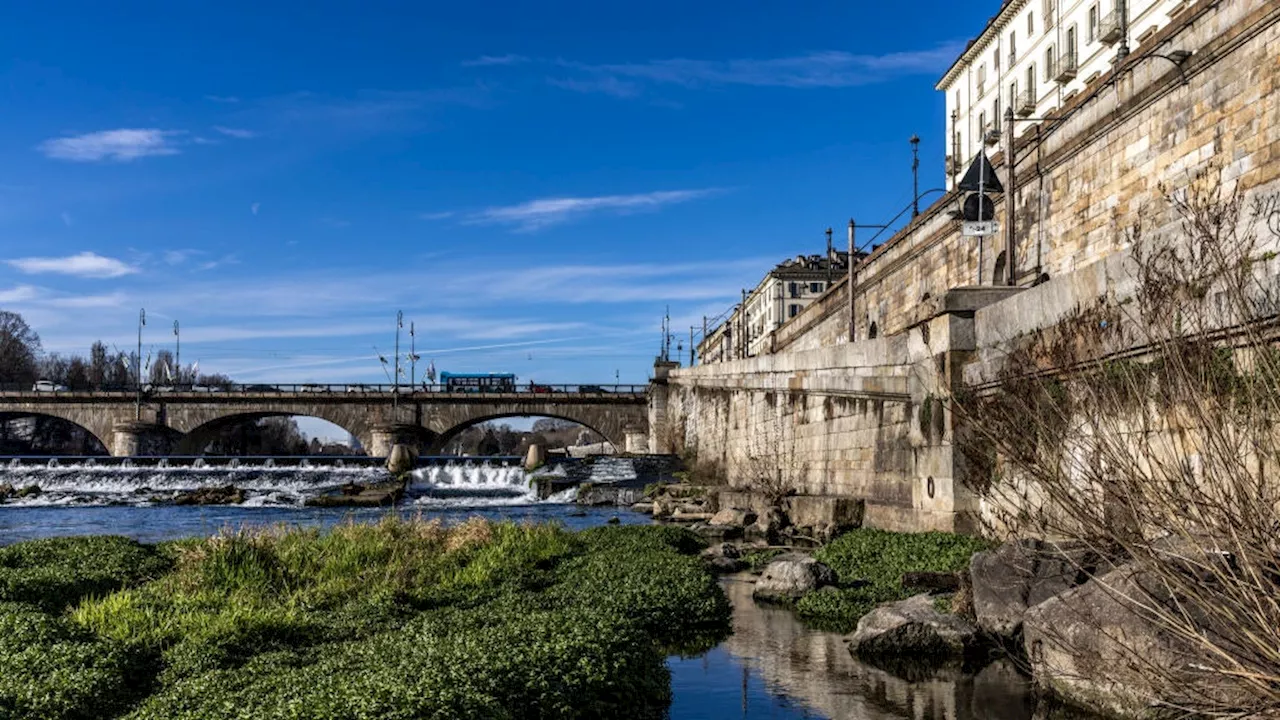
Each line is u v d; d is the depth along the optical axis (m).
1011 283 24.70
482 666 9.19
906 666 11.48
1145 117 22.62
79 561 18.75
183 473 55.19
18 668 9.79
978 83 70.88
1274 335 7.28
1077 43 56.25
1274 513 6.52
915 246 36.84
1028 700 9.77
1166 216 21.52
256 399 83.56
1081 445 8.16
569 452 98.19
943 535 17.77
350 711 7.78
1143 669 7.89
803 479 31.25
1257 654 6.49
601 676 9.56
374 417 83.69
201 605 13.91
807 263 111.50
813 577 16.38
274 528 20.45
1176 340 7.29
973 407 13.33
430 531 21.16
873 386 24.03
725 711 9.78
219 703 8.46
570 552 21.31
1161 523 6.94
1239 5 19.42
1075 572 10.88
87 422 84.44
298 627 12.56
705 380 49.78
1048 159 26.88
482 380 101.25
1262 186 18.80
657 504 38.00
